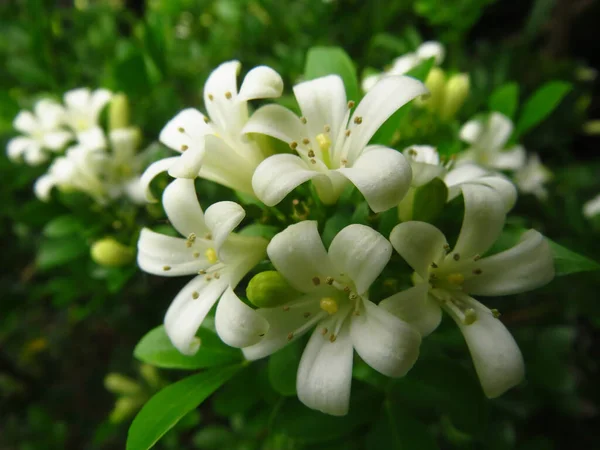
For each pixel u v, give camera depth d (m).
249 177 0.07
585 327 0.17
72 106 0.13
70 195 0.12
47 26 0.15
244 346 0.06
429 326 0.06
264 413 0.10
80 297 0.15
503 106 0.12
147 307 0.16
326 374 0.06
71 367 0.23
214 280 0.07
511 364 0.06
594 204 0.14
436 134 0.11
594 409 0.15
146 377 0.16
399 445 0.07
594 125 0.21
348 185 0.08
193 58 0.18
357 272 0.06
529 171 0.15
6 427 0.22
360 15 0.19
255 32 0.18
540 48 0.26
